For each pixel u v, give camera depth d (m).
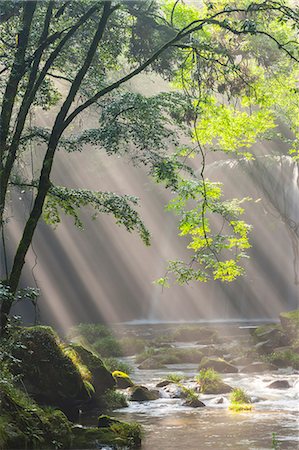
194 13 15.91
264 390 20.11
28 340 15.45
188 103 13.48
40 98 16.62
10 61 13.81
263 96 15.86
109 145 13.36
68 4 15.15
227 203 14.92
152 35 15.73
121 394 17.94
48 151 13.16
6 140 14.52
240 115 16.17
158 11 16.69
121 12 15.67
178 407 17.44
